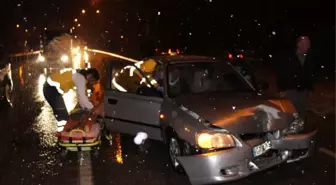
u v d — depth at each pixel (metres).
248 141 4.67
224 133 4.61
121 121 6.40
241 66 7.92
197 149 4.69
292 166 5.60
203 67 6.26
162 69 6.17
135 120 6.19
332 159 5.83
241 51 20.47
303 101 6.72
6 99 10.60
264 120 4.82
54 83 7.12
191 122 4.91
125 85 6.63
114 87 6.65
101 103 7.71
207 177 4.57
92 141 6.12
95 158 6.24
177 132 5.11
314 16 19.20
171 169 5.68
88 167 5.85
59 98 7.20
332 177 5.17
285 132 4.92
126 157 6.25
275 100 5.35
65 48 20.02
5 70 10.42
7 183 5.29
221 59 6.61
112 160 6.12
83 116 6.36
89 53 24.19
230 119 4.72
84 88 6.50
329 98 10.38
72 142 6.09
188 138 4.83
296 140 4.89
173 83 6.00
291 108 5.18
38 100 11.55
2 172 5.70
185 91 5.93
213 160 4.52
